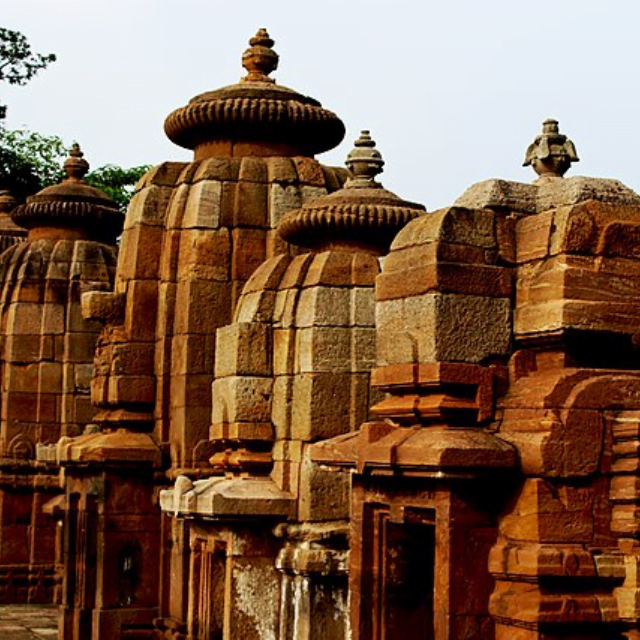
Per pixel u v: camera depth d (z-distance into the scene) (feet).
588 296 31.86
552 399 30.71
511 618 29.96
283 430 46.34
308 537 44.52
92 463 58.13
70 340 84.43
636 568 29.89
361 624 34.83
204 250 57.06
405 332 33.12
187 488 47.62
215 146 60.75
